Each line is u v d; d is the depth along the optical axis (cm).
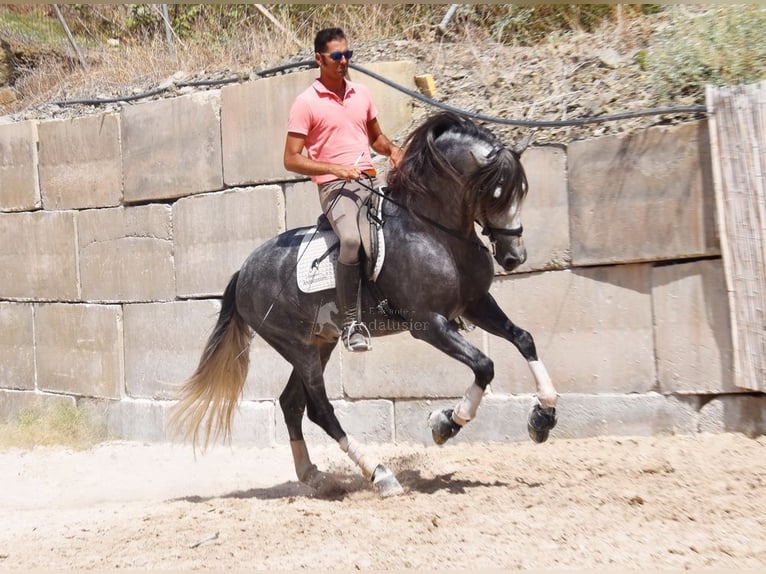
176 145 1280
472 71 1222
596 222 980
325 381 1161
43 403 1447
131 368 1345
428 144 810
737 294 902
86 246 1388
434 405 1091
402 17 1488
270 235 1193
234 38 1619
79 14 2052
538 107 1088
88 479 1131
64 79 1702
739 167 895
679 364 947
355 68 1167
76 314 1404
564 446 981
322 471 1008
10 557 739
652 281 959
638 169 955
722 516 698
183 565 676
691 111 946
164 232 1299
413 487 900
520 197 783
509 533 691
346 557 666
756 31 1023
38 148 1448
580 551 636
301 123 833
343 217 828
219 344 942
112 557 716
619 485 814
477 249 821
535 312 1020
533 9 1388
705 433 936
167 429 1292
